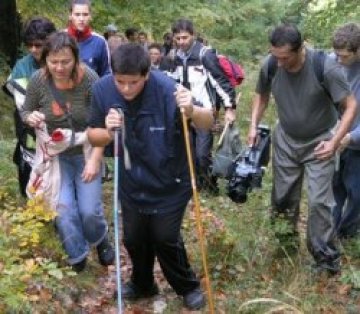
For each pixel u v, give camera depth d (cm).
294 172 527
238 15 1508
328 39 1092
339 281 515
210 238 564
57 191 483
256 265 537
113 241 571
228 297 485
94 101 421
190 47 711
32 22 503
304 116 500
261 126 547
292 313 462
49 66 463
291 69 486
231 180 540
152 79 406
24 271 414
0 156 698
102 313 464
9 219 475
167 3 1138
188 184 432
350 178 575
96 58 597
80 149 486
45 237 491
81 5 590
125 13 1090
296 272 521
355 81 552
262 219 604
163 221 433
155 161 416
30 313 412
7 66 872
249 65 1547
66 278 477
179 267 457
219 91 703
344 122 479
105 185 701
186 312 466
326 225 517
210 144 721
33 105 484
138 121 410
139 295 486
